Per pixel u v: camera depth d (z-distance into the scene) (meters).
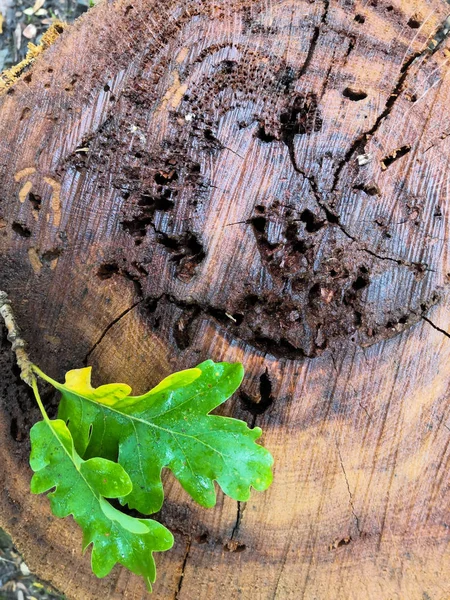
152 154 0.35
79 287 0.35
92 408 0.34
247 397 0.35
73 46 0.36
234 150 0.35
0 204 0.36
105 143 0.36
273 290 0.34
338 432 0.34
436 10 0.36
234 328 0.35
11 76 0.39
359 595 0.34
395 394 0.34
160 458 0.33
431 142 0.35
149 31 0.36
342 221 0.35
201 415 0.33
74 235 0.35
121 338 0.35
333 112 0.35
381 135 0.35
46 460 0.33
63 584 0.36
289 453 0.34
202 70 0.36
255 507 0.34
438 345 0.34
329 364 0.34
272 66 0.35
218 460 0.33
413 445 0.34
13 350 0.34
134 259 0.35
